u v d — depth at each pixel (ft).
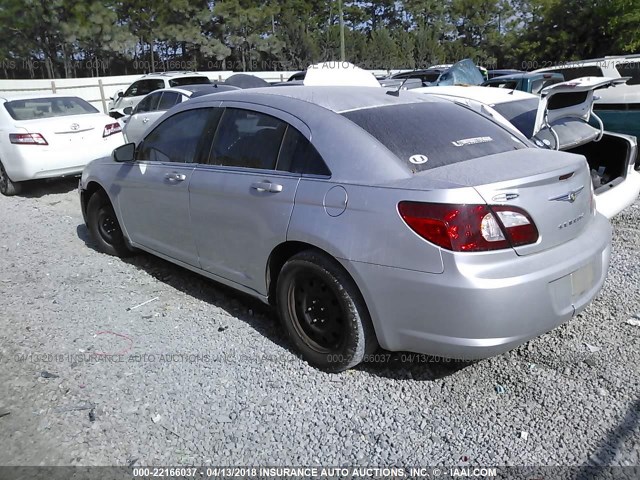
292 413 9.89
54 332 12.91
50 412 10.02
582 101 16.93
